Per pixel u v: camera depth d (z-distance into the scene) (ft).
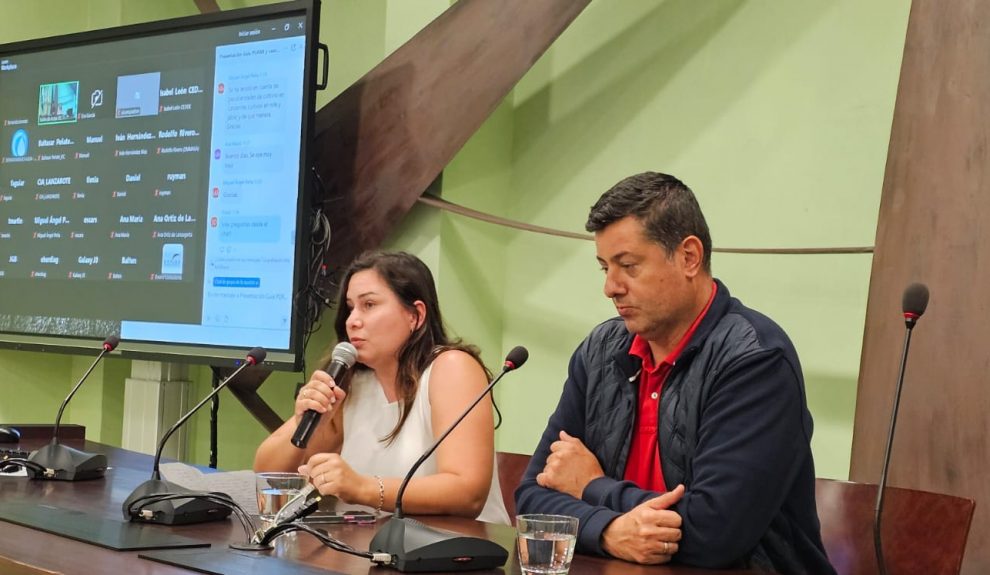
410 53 11.85
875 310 8.52
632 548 5.63
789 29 10.25
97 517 5.98
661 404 6.30
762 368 5.96
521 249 12.25
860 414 8.52
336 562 5.02
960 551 6.51
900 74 8.59
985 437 7.75
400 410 7.79
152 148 12.62
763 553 6.07
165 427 12.98
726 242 10.58
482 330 12.12
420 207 11.91
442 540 4.96
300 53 11.62
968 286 7.93
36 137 13.60
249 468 13.99
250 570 4.61
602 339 6.85
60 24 14.55
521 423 12.09
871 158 9.62
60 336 13.16
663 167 11.11
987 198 7.89
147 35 12.77
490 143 12.21
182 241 12.32
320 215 11.90
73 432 10.70
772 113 10.32
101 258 12.92
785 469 5.87
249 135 11.92
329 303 11.91
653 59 11.27
